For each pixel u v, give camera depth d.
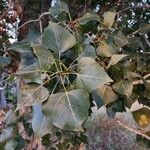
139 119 0.41
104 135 2.15
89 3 0.75
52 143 0.68
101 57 0.36
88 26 0.39
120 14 0.63
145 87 0.40
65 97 0.29
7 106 0.67
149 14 0.69
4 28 0.70
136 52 0.45
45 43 0.32
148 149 0.49
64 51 0.31
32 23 0.76
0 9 0.75
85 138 0.70
